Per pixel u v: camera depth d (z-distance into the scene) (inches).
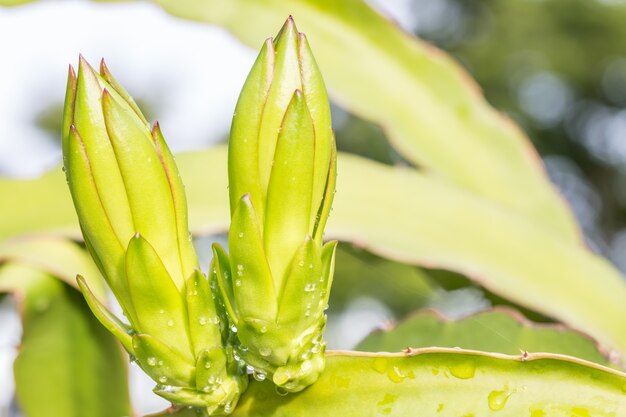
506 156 23.0
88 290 13.9
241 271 13.8
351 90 21.5
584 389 13.9
